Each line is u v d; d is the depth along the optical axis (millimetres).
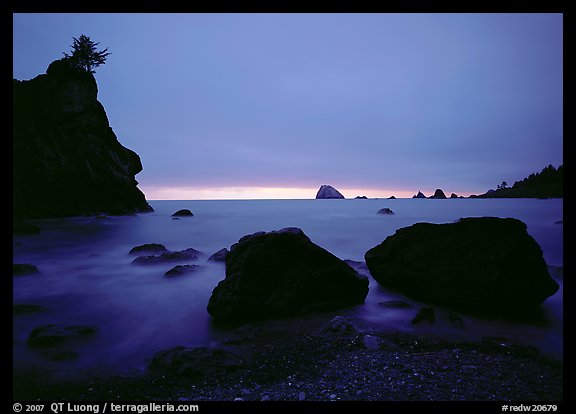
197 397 6395
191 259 21000
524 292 11219
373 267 15562
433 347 8938
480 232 13078
